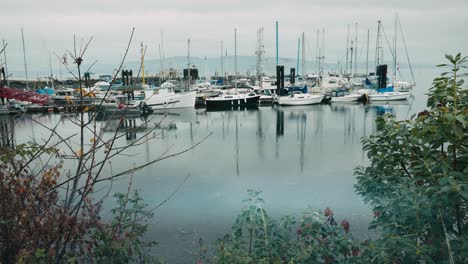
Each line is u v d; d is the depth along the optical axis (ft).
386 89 152.25
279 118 113.29
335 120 106.42
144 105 97.55
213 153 61.72
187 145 69.51
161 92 130.62
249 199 12.35
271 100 151.12
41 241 8.51
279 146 68.85
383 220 9.78
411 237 8.59
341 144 69.97
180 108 134.10
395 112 120.57
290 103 142.31
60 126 90.38
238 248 10.02
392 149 10.57
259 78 199.93
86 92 7.91
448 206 8.10
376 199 10.35
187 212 30.53
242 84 199.21
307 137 79.41
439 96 8.98
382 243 8.29
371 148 11.06
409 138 9.75
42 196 8.20
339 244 9.71
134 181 40.68
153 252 21.84
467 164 8.45
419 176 9.23
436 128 8.54
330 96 147.64
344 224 10.37
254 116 118.93
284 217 11.23
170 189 38.01
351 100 146.61
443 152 9.08
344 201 32.37
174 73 215.51
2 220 7.41
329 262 9.50
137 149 61.82
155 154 58.95
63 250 8.35
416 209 8.18
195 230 26.18
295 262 9.50
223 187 39.34
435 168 8.99
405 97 146.61
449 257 7.48
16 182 8.05
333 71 227.61
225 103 138.10
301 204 32.22
